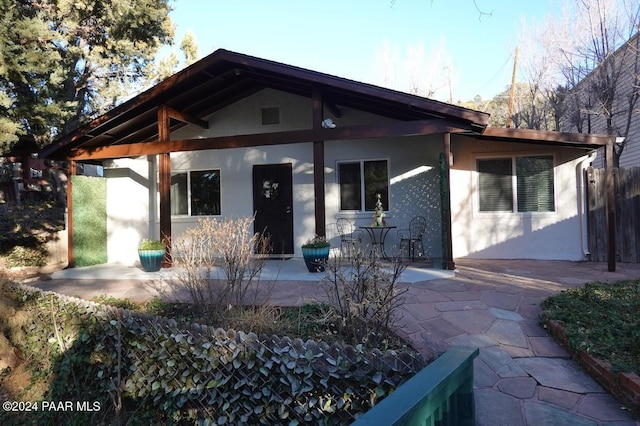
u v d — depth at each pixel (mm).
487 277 6395
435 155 8672
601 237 8164
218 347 3020
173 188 10047
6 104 7336
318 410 2514
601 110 12867
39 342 4508
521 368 3402
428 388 1392
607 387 3045
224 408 2955
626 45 12156
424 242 8633
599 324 3904
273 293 5574
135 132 9344
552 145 8281
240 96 9539
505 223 8617
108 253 9859
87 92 13953
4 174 15883
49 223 13094
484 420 2725
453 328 4160
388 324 3707
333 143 9133
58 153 8664
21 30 7488
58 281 7332
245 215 9570
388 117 8773
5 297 4863
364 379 2393
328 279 4070
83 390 3918
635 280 5879
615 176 8125
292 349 2678
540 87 17734
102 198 9695
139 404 3502
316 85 7277
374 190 9000
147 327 3455
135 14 11305
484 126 6562
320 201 7234
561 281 6086
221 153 9727
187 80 7684
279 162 9391
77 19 11195
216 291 4820
